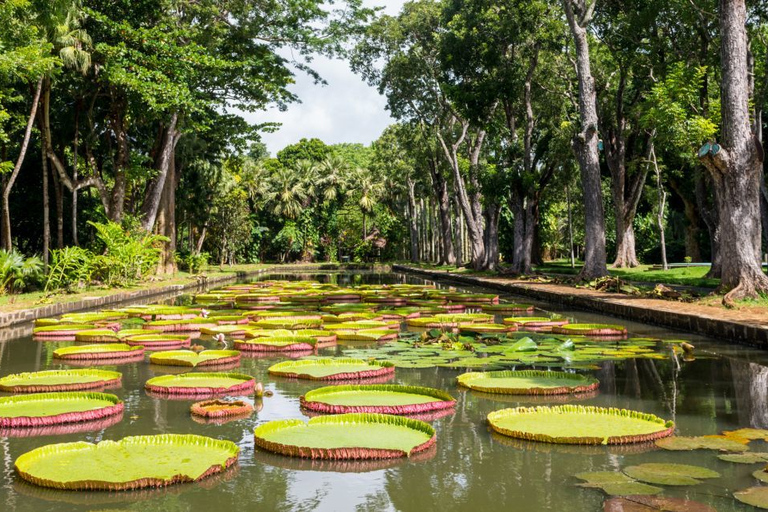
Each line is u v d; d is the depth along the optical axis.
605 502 3.29
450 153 39.22
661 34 21.05
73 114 23.69
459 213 39.97
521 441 4.51
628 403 5.72
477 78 26.39
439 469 3.91
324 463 4.07
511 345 8.87
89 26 20.97
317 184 65.62
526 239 27.39
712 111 17.66
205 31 24.20
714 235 21.03
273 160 71.75
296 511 3.26
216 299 18.14
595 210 20.17
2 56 13.98
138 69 20.31
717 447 4.27
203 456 4.05
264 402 5.80
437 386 6.55
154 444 4.33
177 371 7.41
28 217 25.44
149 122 25.06
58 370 6.92
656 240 41.12
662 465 3.89
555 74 27.27
